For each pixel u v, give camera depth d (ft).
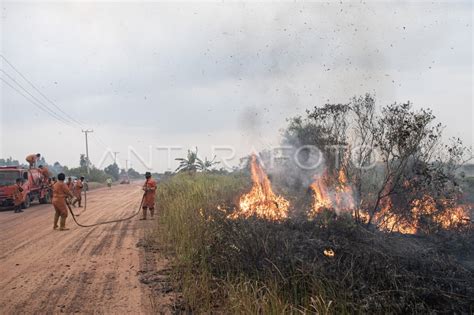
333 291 16.61
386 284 17.81
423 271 19.33
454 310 16.34
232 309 16.33
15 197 66.08
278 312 15.29
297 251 21.42
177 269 22.25
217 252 23.62
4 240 36.22
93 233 38.37
